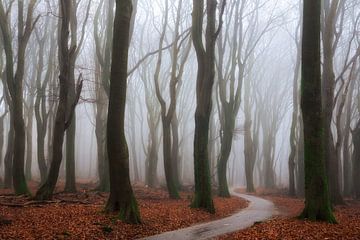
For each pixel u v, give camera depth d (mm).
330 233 12703
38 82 31859
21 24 21781
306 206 16062
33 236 11344
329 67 26062
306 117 16078
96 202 19906
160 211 18484
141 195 28312
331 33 26250
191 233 13797
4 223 12820
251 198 33375
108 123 15102
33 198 18703
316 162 15891
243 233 13406
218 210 21516
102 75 26938
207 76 20750
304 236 12195
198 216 18266
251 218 18719
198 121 20688
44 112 31531
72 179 26219
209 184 20484
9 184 28984
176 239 12562
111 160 15086
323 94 26656
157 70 27844
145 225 14516
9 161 29172
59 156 19172
